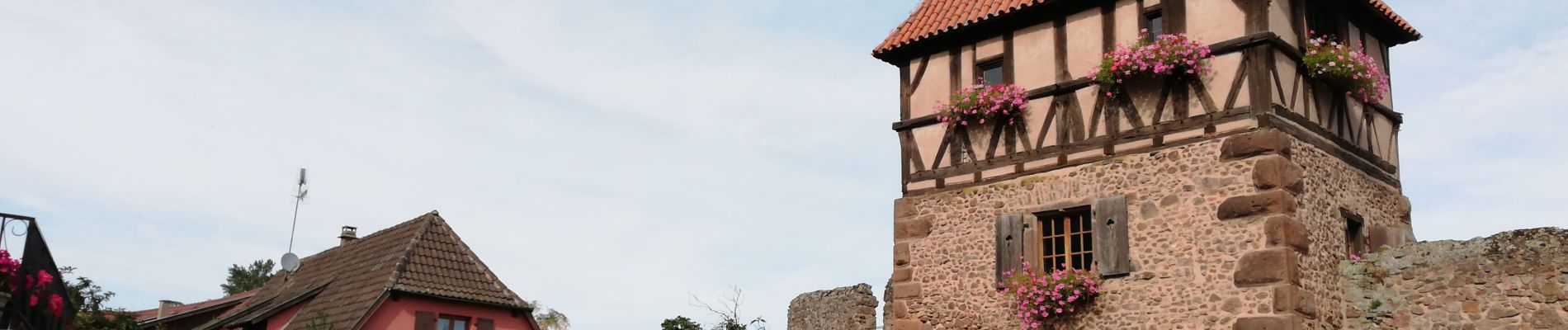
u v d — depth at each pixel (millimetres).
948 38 15828
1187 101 13750
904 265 15773
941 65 15945
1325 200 13781
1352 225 14516
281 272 26516
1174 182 13656
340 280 22203
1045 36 15016
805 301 21531
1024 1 14914
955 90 15688
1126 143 14102
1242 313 12883
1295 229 12930
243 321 21578
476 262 21750
